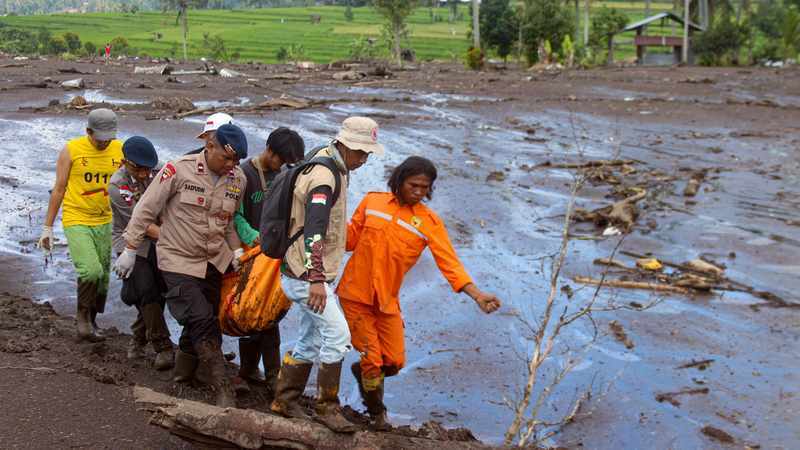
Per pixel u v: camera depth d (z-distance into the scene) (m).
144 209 5.19
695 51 59.34
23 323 7.22
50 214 6.60
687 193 15.75
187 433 4.49
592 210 14.45
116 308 9.12
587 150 19.38
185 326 5.55
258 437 4.44
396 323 5.24
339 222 4.59
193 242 5.28
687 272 11.50
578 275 11.33
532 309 10.01
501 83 34.56
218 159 5.18
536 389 7.97
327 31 165.88
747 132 22.56
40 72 32.91
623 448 6.91
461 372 8.25
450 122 21.95
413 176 4.92
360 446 4.49
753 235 13.30
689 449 6.89
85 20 192.38
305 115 21.25
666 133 22.20
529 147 19.34
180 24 184.38
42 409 4.99
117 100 23.11
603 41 63.25
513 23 64.75
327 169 4.46
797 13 60.56
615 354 8.80
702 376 8.32
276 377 5.90
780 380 8.27
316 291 4.38
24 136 16.48
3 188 12.95
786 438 7.10
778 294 10.75
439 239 5.02
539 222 13.77
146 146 5.96
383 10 60.22
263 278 5.07
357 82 32.75
